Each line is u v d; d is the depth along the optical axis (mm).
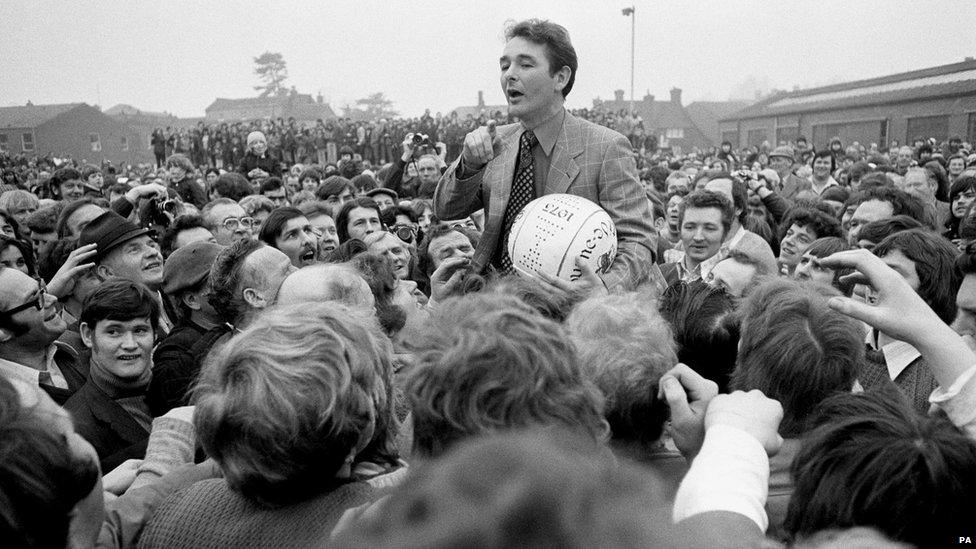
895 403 1468
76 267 4117
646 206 3293
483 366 1419
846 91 46656
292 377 1559
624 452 1889
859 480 1265
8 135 64250
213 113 92875
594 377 1868
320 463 1575
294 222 5051
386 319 3055
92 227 4457
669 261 5977
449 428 1407
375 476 1807
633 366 1881
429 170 9008
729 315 2391
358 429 1625
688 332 2402
